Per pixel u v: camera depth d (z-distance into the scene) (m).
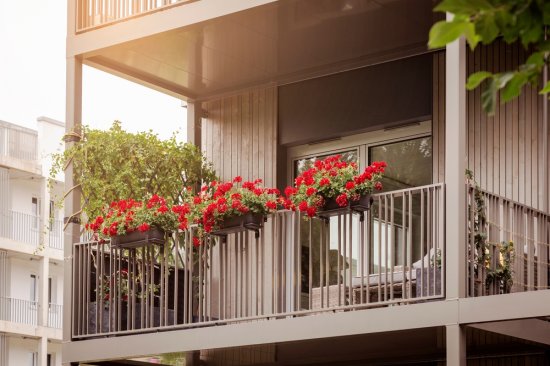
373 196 8.27
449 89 7.84
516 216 8.58
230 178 11.55
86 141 10.41
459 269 7.61
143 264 9.32
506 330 8.13
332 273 10.84
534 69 2.74
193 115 11.75
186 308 9.31
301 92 11.15
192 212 9.09
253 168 11.39
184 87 11.55
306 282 10.95
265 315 8.41
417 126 10.38
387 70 10.51
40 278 32.75
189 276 9.12
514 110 9.70
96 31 10.06
